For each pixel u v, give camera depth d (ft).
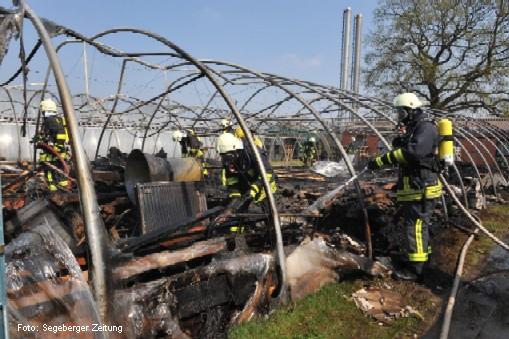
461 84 101.96
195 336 13.70
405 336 14.67
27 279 10.35
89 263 11.12
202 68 17.10
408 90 107.65
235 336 13.58
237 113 16.83
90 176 11.13
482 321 15.79
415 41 104.17
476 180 36.24
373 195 27.37
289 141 92.07
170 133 76.95
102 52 17.60
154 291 12.37
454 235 26.18
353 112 25.84
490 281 19.19
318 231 24.48
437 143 18.35
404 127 19.36
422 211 18.71
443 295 17.92
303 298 16.80
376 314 16.01
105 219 20.58
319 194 28.50
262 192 20.13
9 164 42.52
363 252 21.97
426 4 100.32
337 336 14.47
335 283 18.49
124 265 11.87
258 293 15.01
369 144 81.05
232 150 21.76
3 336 9.02
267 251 17.90
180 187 19.98
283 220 24.27
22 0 12.18
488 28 96.99
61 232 15.71
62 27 15.70
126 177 21.45
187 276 13.65
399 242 22.56
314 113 23.20
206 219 17.75
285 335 14.16
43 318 10.08
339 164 50.03
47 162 28.07
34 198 21.95
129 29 19.49
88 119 62.54
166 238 17.10
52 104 30.30
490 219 30.89
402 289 18.38
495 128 52.16
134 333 11.45
